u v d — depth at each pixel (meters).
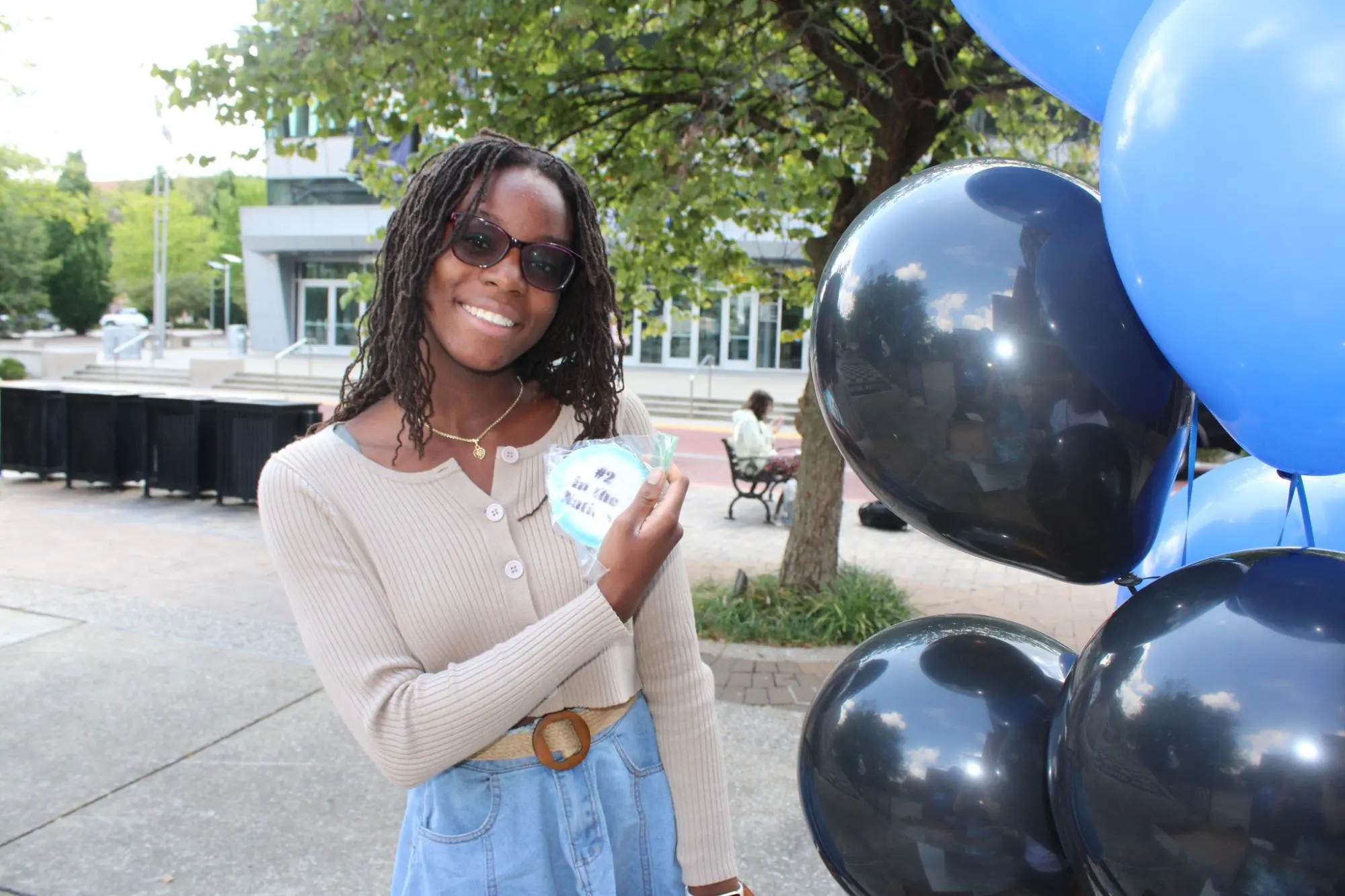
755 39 5.00
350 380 1.35
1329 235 0.83
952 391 1.09
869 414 1.15
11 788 3.47
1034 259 1.10
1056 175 1.21
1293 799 0.88
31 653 4.83
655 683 1.43
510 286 1.23
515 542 1.28
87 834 3.19
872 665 1.34
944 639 1.33
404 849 1.36
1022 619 5.92
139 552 6.96
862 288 1.16
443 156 1.27
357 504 1.22
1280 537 1.26
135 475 9.20
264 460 8.47
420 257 1.23
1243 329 0.92
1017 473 1.10
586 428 1.38
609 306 1.39
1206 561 1.07
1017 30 1.22
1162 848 0.94
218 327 60.59
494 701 1.12
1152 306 1.00
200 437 8.81
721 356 27.48
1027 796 1.17
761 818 3.42
